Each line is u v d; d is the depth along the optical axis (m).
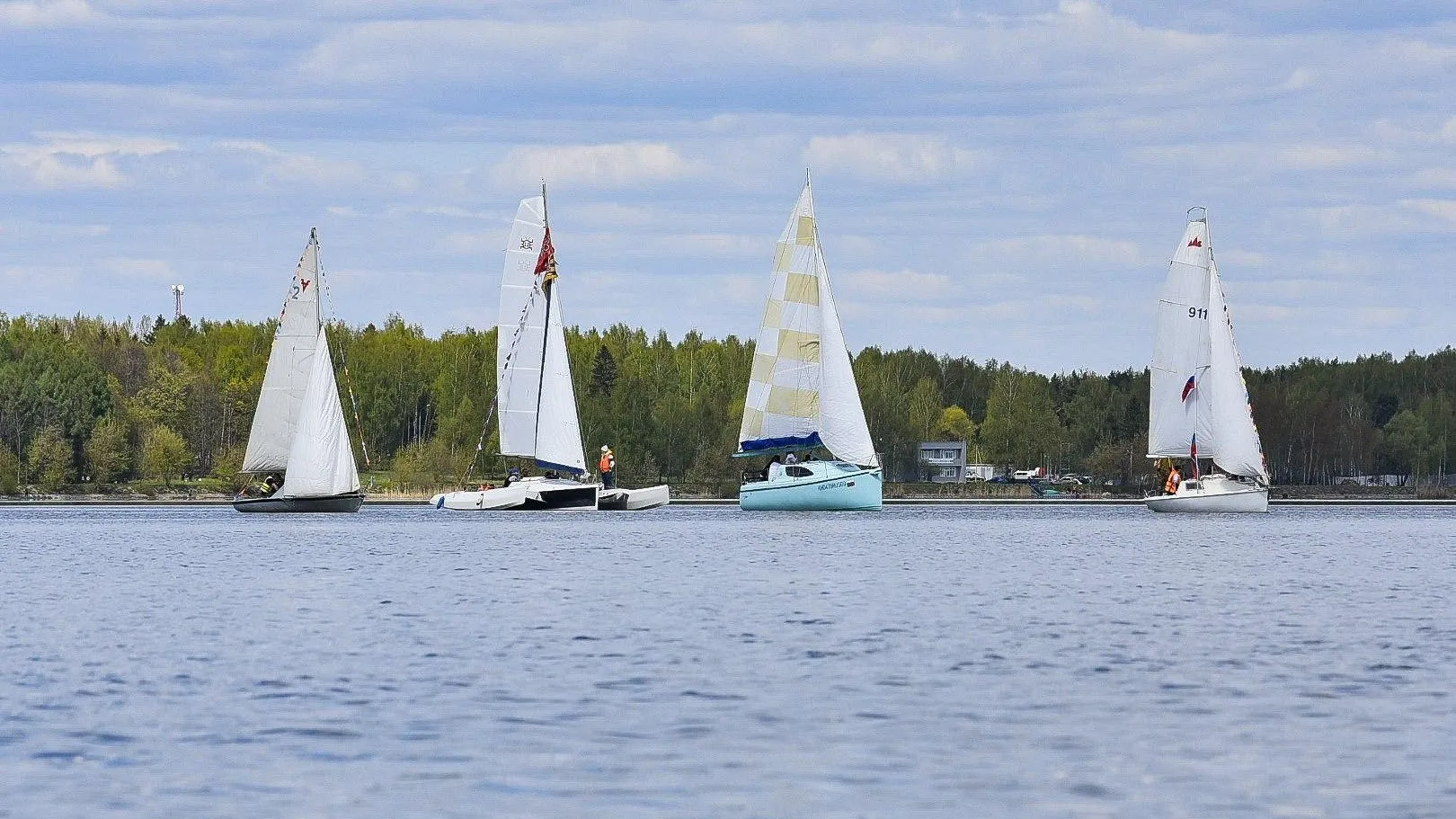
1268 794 81.69
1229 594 169.25
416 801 80.38
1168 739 93.19
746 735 93.81
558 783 83.44
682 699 104.06
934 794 81.56
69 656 123.44
